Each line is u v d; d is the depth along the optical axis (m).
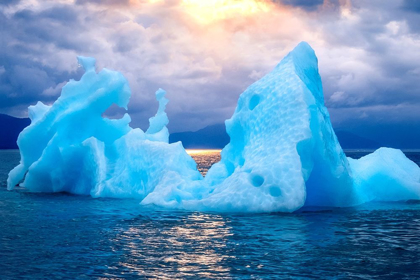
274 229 10.64
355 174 16.39
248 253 8.41
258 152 14.01
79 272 7.28
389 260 7.86
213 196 13.73
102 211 13.75
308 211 13.35
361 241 9.33
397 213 13.01
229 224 11.31
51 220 12.20
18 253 8.50
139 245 9.14
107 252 8.57
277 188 12.98
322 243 9.16
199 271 7.29
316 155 13.87
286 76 14.89
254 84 15.91
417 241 9.32
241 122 15.66
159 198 14.91
